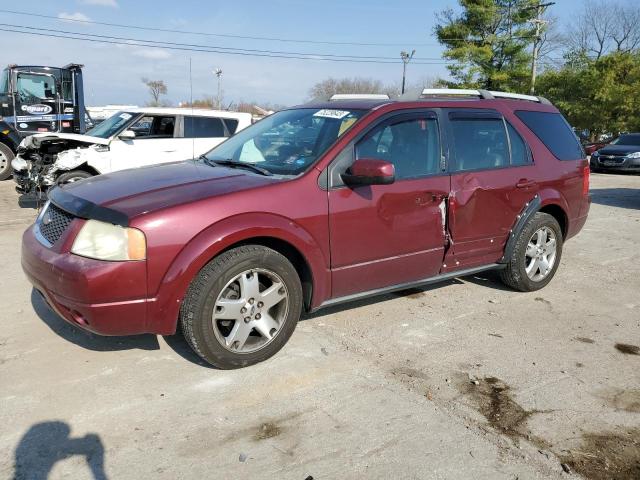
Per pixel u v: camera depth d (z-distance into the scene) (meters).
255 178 3.61
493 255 4.79
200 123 9.73
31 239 3.51
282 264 3.47
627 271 6.07
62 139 8.57
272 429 2.90
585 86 33.34
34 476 2.50
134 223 3.05
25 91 12.98
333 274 3.77
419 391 3.32
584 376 3.59
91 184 3.68
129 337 3.92
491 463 2.69
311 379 3.42
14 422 2.89
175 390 3.24
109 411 3.01
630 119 32.31
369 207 3.82
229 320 3.44
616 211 10.13
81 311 3.06
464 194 4.37
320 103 4.63
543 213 5.09
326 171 3.69
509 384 3.45
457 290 5.20
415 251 4.16
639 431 3.00
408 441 2.83
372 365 3.63
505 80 36.62
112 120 9.62
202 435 2.83
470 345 4.00
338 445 2.78
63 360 3.56
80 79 13.67
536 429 2.98
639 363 3.81
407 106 4.21
